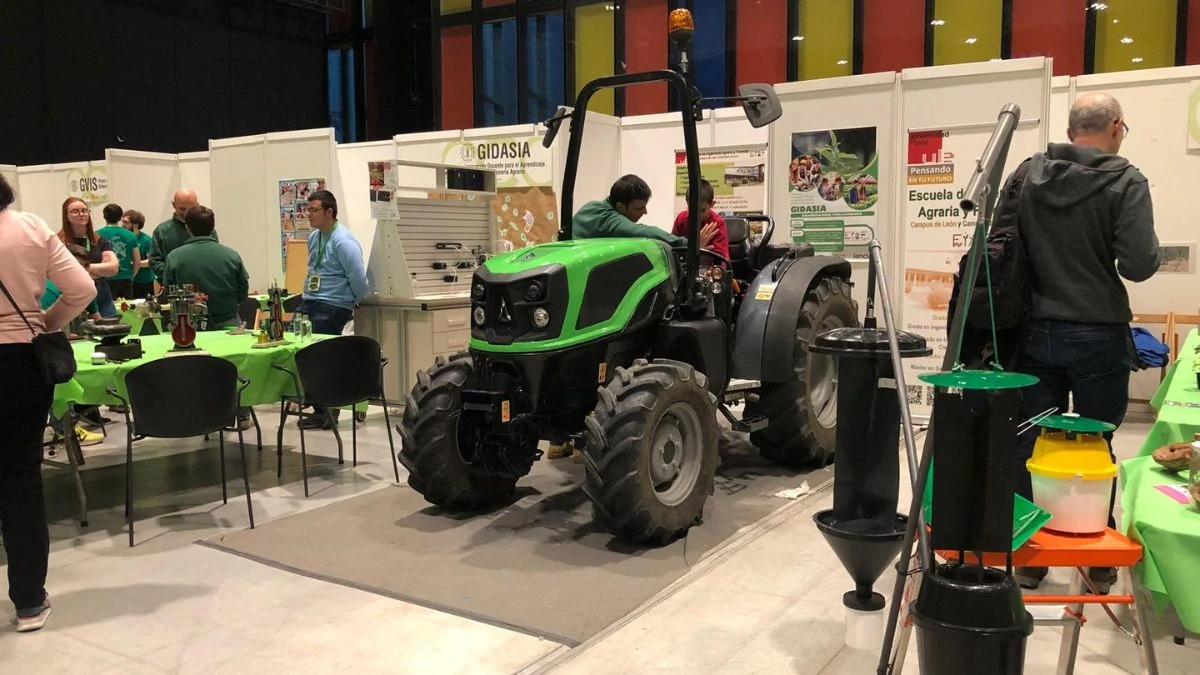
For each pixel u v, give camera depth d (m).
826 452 4.62
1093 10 8.30
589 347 3.57
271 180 7.77
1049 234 2.74
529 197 7.06
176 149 12.10
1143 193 2.65
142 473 4.84
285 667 2.59
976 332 2.94
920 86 5.36
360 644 2.72
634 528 3.38
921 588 1.91
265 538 3.70
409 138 7.72
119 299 7.53
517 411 3.64
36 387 2.80
